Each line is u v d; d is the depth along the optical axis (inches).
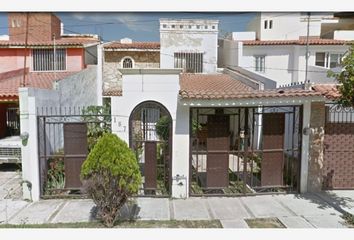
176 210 305.6
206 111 365.7
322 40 825.5
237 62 721.0
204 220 282.7
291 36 983.6
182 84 524.7
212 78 638.5
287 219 283.3
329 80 622.8
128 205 307.4
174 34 713.0
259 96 314.3
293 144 357.7
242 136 379.9
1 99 453.1
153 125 373.1
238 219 284.8
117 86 715.4
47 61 690.2
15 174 436.8
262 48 831.1
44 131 341.7
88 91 633.6
